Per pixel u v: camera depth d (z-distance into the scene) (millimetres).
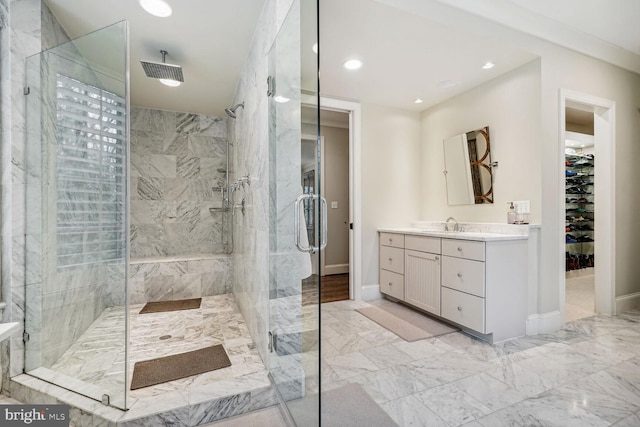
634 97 2982
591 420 1397
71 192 1760
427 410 1487
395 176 3521
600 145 2852
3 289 1617
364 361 1988
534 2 2143
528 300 2373
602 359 1976
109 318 1482
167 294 3201
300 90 1372
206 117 3852
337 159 4828
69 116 1781
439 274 2570
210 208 3854
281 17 1583
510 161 2609
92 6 1862
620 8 2201
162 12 1931
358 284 3314
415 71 2623
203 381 1599
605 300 2832
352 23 1953
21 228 1654
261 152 1871
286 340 1491
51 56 1791
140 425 1324
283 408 1503
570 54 2533
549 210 2441
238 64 2598
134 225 3498
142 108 3576
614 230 2818
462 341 2277
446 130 3289
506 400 1558
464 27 2039
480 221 2898
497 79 2721
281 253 1574
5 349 1570
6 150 1639
